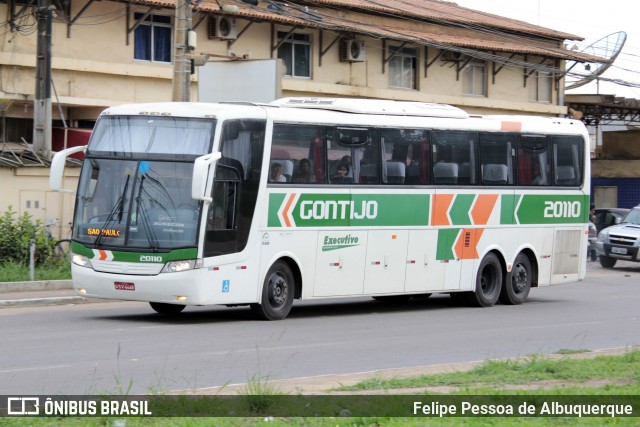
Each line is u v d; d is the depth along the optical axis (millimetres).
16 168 31734
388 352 16469
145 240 19406
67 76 36500
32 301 23234
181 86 26781
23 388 12266
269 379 13242
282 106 22219
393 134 22844
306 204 21094
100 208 19891
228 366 14438
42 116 33188
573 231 27266
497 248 25297
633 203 63781
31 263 25891
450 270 24188
